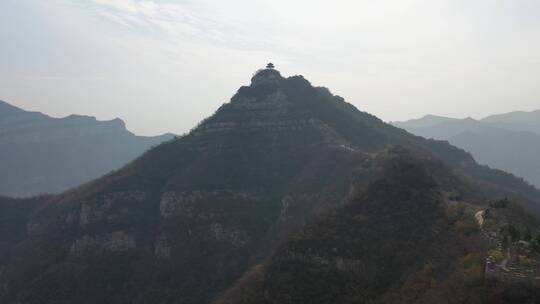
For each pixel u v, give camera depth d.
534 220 86.38
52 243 183.88
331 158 175.38
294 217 157.62
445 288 64.19
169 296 146.12
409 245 80.62
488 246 68.94
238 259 155.75
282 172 184.25
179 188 174.38
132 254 169.75
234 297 90.38
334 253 84.00
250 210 170.12
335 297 78.31
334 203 134.75
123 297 155.12
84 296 156.62
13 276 178.25
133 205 181.75
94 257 169.50
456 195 97.62
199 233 164.38
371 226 87.19
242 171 181.75
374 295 75.31
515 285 56.31
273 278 86.56
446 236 78.44
